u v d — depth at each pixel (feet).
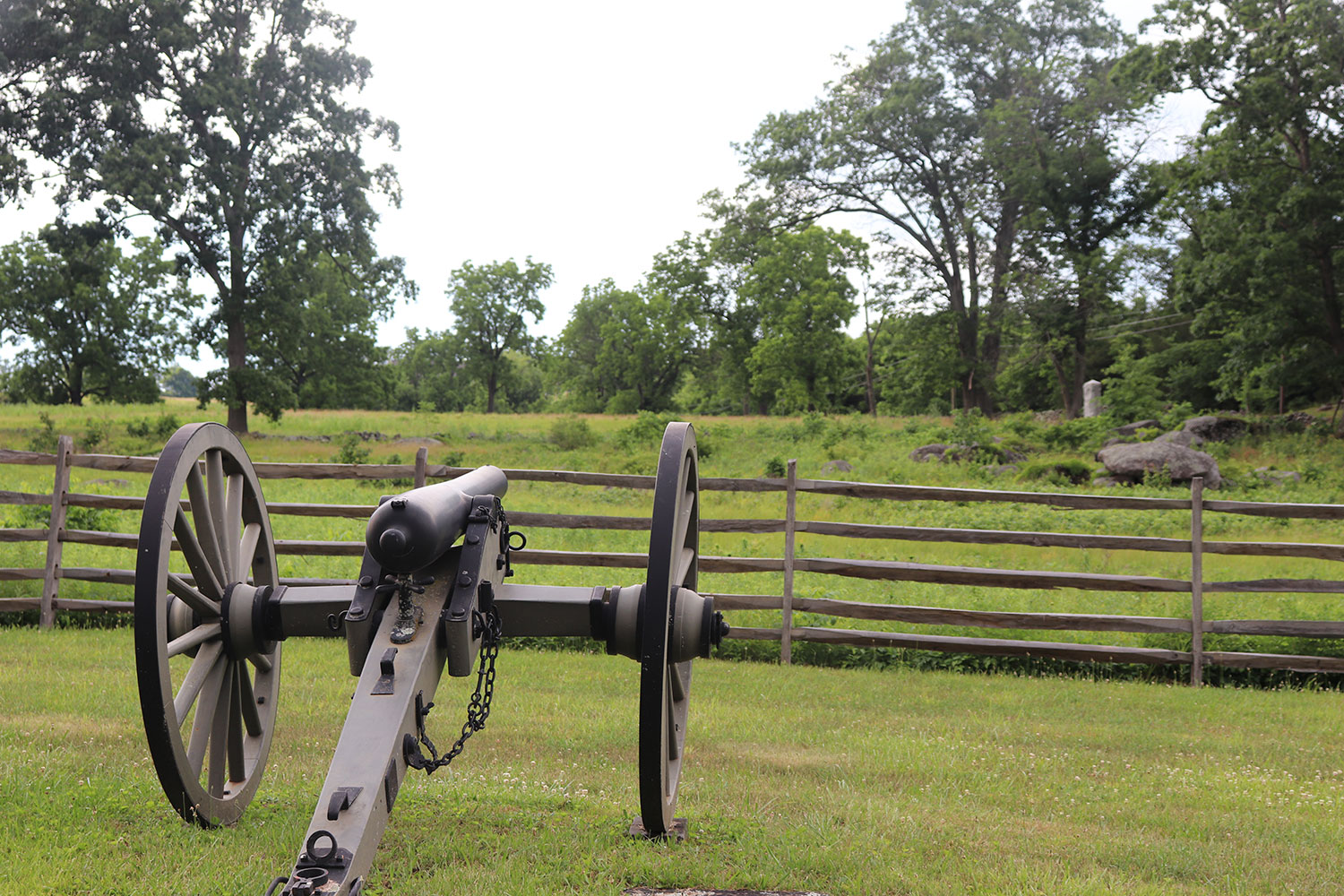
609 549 41.29
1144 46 115.34
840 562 26.96
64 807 12.07
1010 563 41.37
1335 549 25.80
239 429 139.44
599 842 11.74
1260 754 18.57
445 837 11.69
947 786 15.46
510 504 58.44
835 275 223.51
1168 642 27.96
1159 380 140.77
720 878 10.82
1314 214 104.73
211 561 11.24
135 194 117.70
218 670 11.46
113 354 216.74
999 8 159.63
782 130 172.04
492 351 309.83
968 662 27.14
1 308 212.02
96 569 27.22
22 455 26.86
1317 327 109.81
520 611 10.85
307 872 7.27
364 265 143.02
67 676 20.49
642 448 115.24
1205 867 11.98
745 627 27.91
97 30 122.93
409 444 125.39
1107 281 150.20
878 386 250.16
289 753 15.69
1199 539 26.37
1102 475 82.94
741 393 253.85
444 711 19.35
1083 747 18.69
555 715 19.13
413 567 9.62
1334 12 103.45
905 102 155.22
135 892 9.73
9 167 119.14
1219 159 111.24
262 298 136.98
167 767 10.28
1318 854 12.64
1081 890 10.77
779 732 18.62
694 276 246.06
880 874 11.05
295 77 134.62
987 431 109.81
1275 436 106.01
